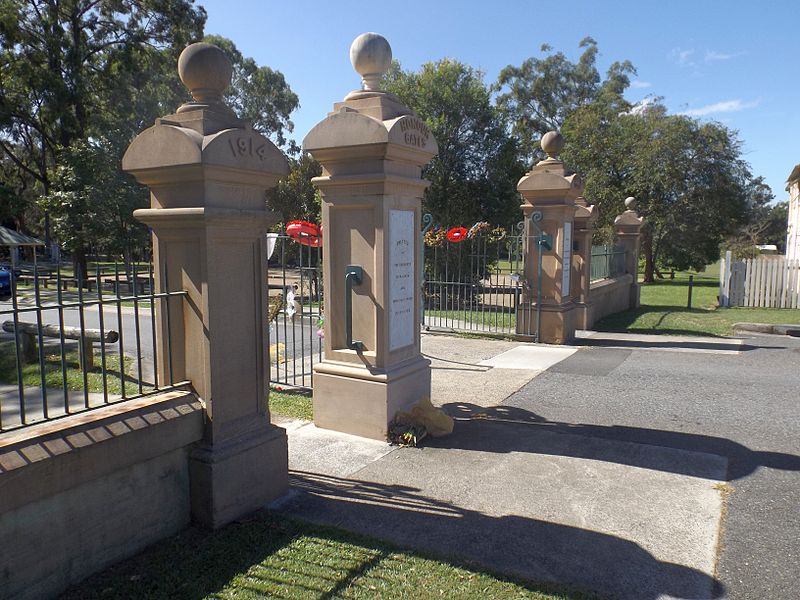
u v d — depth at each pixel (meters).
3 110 24.89
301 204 30.12
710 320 13.52
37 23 24.62
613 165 29.23
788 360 9.05
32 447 2.74
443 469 4.61
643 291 23.95
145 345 9.84
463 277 17.23
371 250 5.25
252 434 3.85
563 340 10.52
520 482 4.36
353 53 5.29
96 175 22.20
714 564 3.25
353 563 3.20
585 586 3.02
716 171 27.22
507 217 21.05
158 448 3.32
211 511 3.55
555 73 45.16
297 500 4.03
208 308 3.51
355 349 5.39
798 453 4.99
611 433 5.52
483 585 3.00
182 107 3.55
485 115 20.83
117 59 26.22
